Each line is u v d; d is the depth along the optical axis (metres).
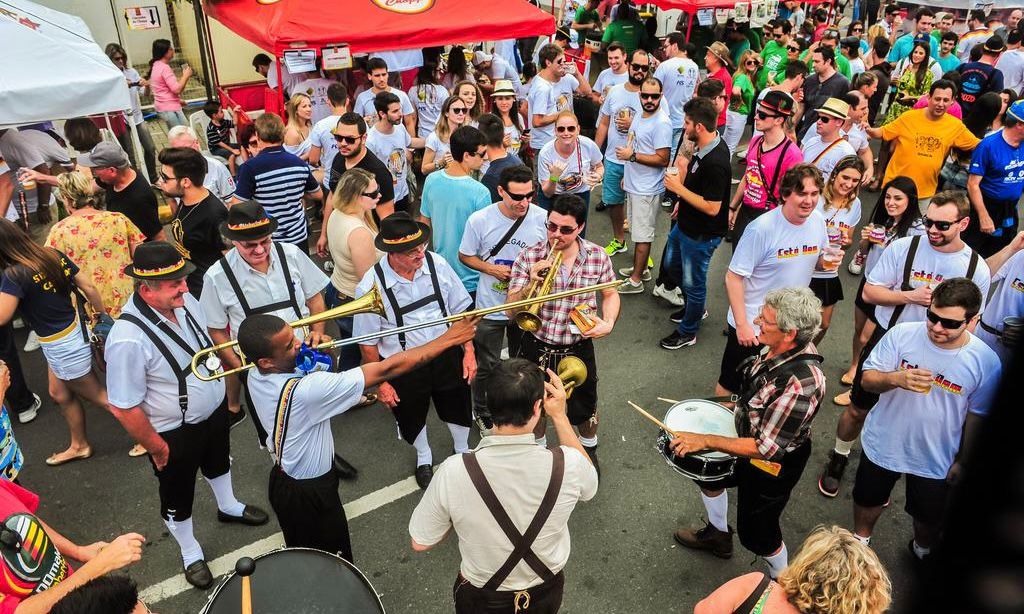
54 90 6.53
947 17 14.35
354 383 3.25
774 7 12.27
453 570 4.20
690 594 4.04
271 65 10.25
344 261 4.97
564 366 3.67
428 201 5.32
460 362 4.56
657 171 6.79
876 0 17.02
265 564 3.06
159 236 5.70
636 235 7.06
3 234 4.30
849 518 4.61
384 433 5.35
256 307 4.23
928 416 3.64
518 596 2.71
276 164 5.74
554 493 2.60
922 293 4.42
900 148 7.38
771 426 3.29
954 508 1.92
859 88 9.12
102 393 4.96
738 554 4.31
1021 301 4.45
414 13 8.39
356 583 3.03
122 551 2.76
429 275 4.21
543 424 3.90
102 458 5.11
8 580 2.62
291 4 8.00
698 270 6.04
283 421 3.21
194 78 13.12
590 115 10.13
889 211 5.26
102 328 4.78
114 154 5.26
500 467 2.56
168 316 3.62
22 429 5.40
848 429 4.61
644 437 5.31
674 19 15.21
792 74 9.39
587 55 12.75
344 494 4.77
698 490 4.80
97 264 5.07
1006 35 13.35
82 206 5.07
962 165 7.36
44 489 4.82
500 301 4.88
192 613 3.93
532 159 9.16
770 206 6.13
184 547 4.04
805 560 2.40
